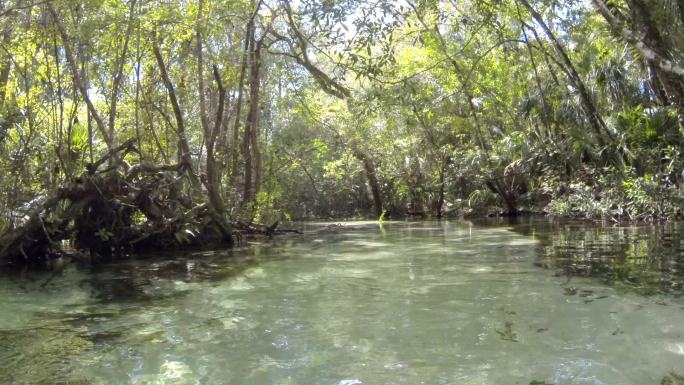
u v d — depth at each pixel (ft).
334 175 79.15
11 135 29.91
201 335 10.76
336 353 9.33
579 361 8.60
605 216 42.78
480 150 64.08
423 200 80.12
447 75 48.88
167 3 29.22
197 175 34.19
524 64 53.83
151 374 8.57
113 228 26.94
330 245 29.25
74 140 32.12
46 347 10.16
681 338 9.59
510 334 10.15
